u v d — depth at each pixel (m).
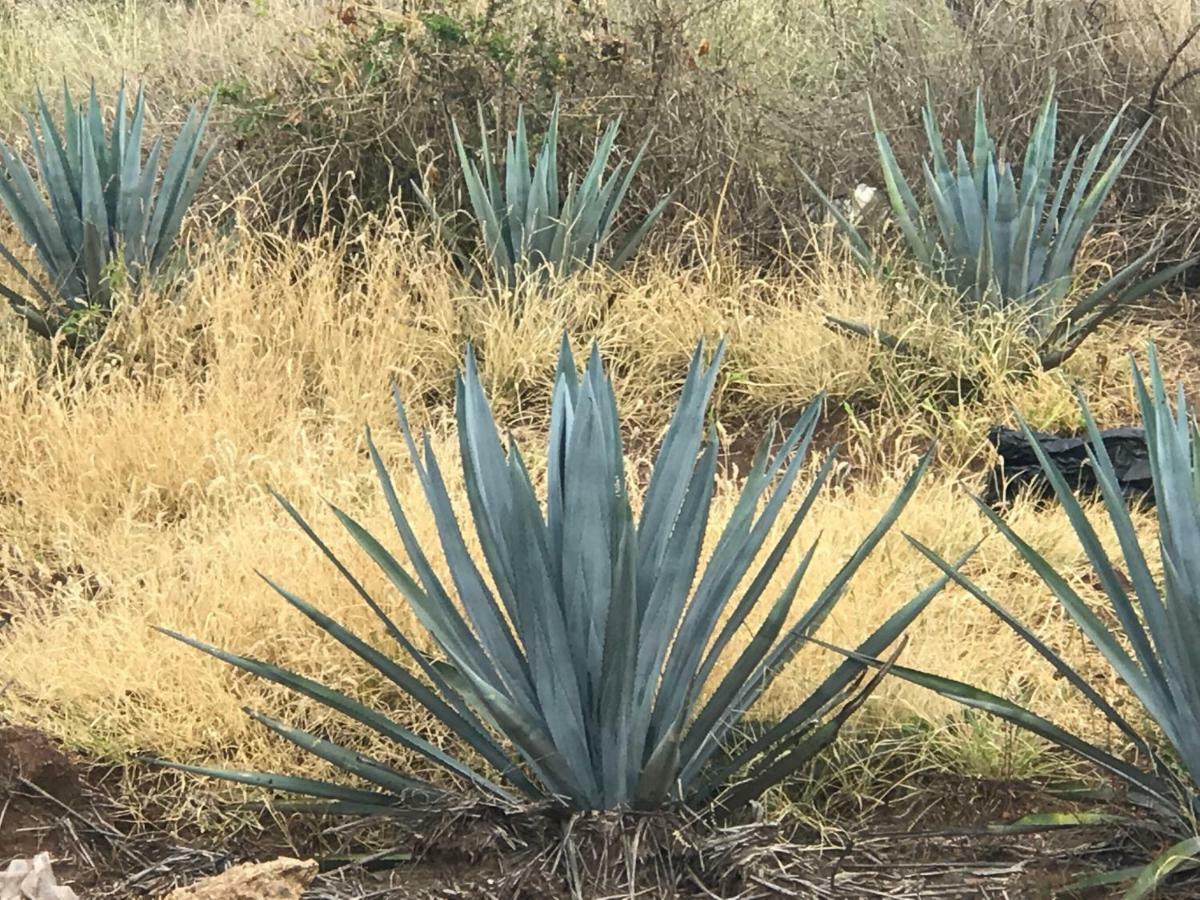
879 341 6.06
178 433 5.32
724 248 7.19
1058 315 6.36
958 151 6.24
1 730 3.58
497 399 6.16
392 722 3.31
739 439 6.06
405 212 7.44
